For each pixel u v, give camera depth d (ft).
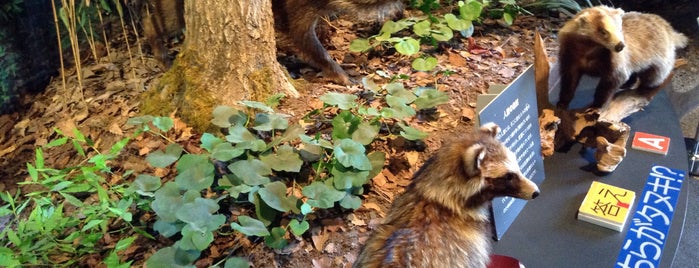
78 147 5.18
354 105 5.30
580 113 5.20
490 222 4.03
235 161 4.98
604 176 4.90
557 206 4.59
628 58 5.18
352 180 4.70
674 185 4.73
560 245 4.22
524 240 4.28
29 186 5.75
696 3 8.29
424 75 6.52
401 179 5.14
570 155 5.19
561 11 8.16
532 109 4.53
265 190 4.53
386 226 3.68
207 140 4.87
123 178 5.30
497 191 3.57
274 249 4.47
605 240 4.25
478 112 3.97
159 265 4.05
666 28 5.56
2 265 4.22
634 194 4.55
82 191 4.98
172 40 7.86
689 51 7.74
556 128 5.15
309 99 5.98
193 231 4.09
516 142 4.37
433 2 7.63
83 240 4.53
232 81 5.73
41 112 6.88
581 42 4.98
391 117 5.27
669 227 4.32
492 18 7.93
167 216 4.33
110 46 7.80
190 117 5.70
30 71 7.29
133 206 4.98
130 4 7.77
